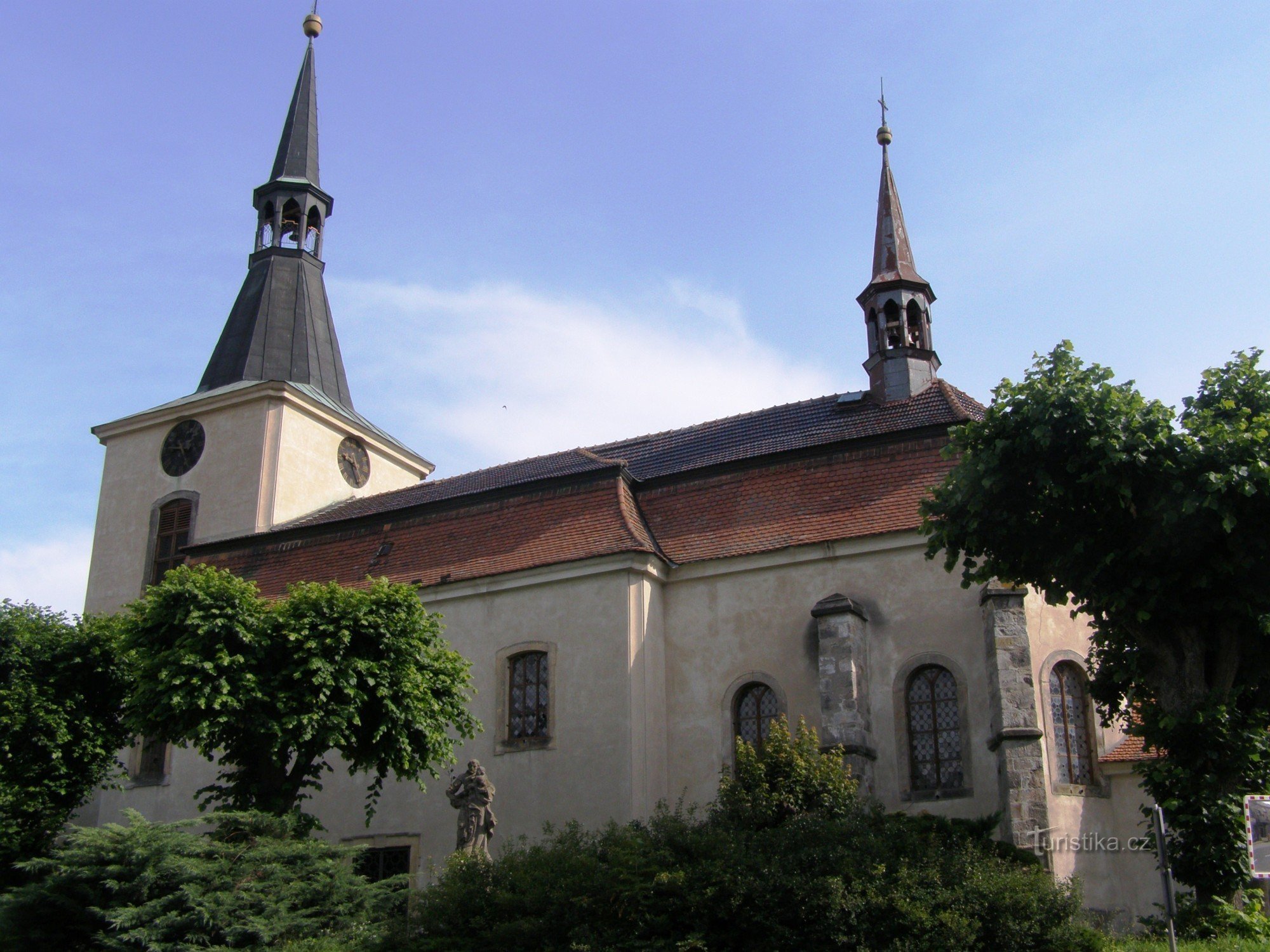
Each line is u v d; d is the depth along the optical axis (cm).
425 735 2459
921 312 3250
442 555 3088
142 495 3903
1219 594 1867
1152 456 1844
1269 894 2070
